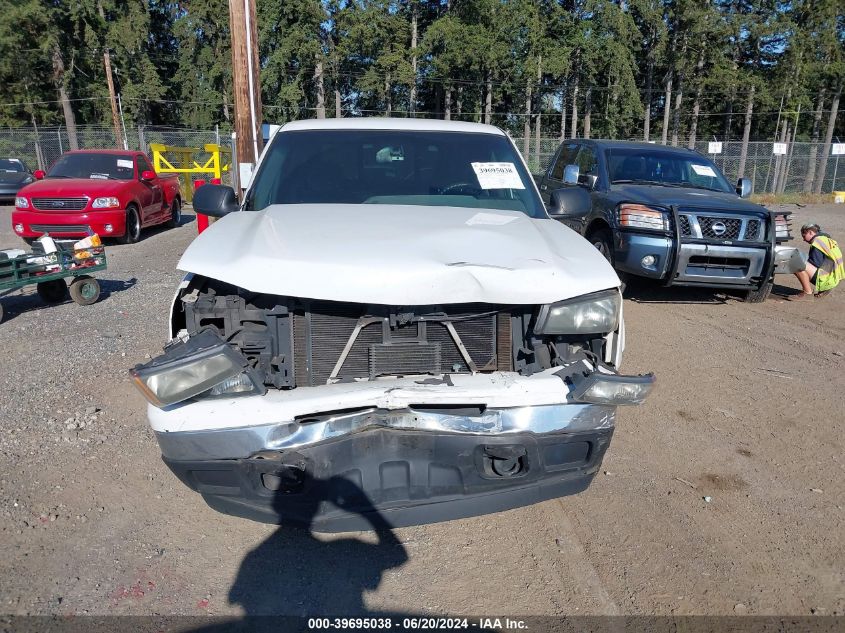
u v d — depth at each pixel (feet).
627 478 12.65
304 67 144.77
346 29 145.89
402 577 9.64
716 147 103.19
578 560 10.08
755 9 150.61
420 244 9.78
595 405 9.14
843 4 142.61
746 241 24.70
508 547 10.41
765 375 18.45
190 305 9.46
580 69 153.28
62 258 24.84
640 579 9.64
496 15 143.64
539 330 9.33
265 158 13.80
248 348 9.33
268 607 8.95
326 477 8.80
